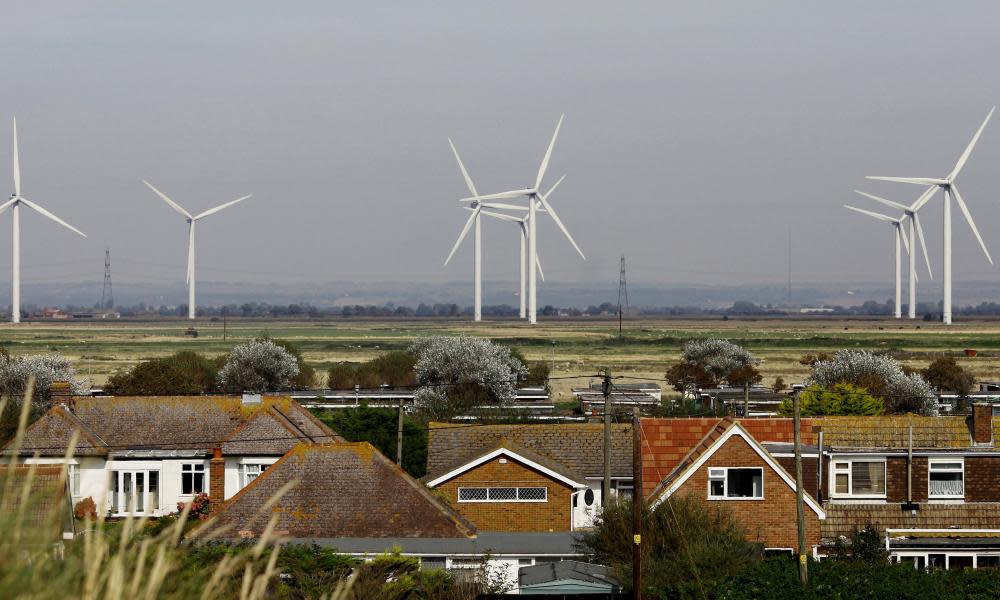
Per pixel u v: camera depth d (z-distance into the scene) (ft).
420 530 281.74
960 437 335.26
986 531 314.35
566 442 365.61
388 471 290.97
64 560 54.44
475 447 368.07
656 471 350.02
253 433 337.11
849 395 531.91
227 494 335.06
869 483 327.67
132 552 56.80
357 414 451.12
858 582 249.75
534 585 240.94
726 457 304.09
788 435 341.62
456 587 233.35
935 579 253.65
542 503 331.36
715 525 274.16
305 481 289.94
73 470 333.21
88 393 598.75
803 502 275.39
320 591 202.80
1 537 50.88
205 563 142.20
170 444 355.56
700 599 238.07
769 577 250.37
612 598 237.04
